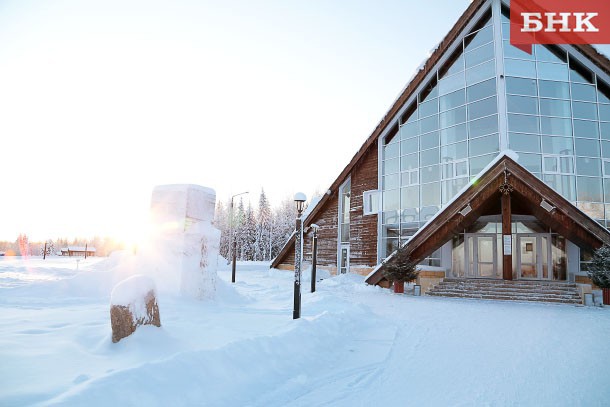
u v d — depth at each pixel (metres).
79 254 101.38
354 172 28.23
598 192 20.45
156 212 11.82
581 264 19.44
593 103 21.34
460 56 23.17
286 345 7.13
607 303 15.81
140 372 4.53
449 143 22.67
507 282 18.58
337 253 28.73
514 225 21.41
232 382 5.30
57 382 4.29
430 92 24.36
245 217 83.75
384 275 20.50
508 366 6.95
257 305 12.74
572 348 8.25
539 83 21.12
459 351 8.06
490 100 21.11
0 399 3.70
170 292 10.87
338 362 7.26
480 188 18.08
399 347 8.42
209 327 7.68
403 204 24.66
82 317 7.75
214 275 11.82
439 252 22.80
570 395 5.49
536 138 20.52
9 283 14.84
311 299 13.66
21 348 5.44
